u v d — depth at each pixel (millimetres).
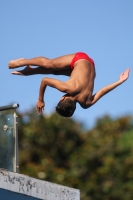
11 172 29500
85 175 71875
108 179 71812
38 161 71500
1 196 28734
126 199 71188
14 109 30984
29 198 30125
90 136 75562
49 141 72125
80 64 28984
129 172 72375
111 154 74125
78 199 32500
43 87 28469
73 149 72875
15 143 30641
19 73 31062
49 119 72750
